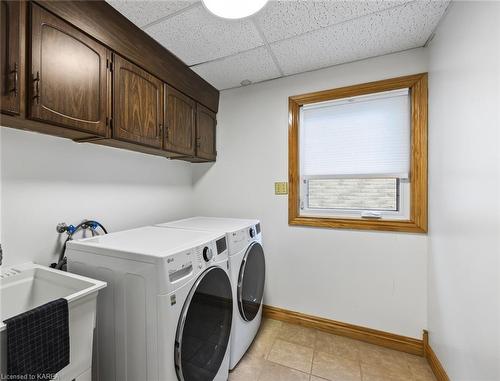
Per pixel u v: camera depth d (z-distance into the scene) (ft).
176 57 5.96
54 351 2.79
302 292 6.96
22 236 4.16
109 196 5.70
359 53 5.89
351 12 4.48
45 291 3.82
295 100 6.98
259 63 6.33
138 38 4.87
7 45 2.99
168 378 3.24
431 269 5.38
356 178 6.49
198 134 7.14
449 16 4.39
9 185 4.00
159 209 7.20
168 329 3.23
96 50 4.10
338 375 5.03
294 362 5.40
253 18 4.61
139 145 5.32
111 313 3.69
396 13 4.51
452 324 4.33
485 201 3.33
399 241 5.89
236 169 7.91
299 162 7.16
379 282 6.09
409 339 5.73
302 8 4.36
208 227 5.65
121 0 4.08
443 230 4.74
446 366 4.57
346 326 6.38
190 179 8.55
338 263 6.54
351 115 6.54
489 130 3.23
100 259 3.81
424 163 5.58
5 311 3.59
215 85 7.64
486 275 3.31
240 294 5.07
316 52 5.83
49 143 4.50
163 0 4.11
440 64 4.83
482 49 3.36
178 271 3.51
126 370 3.55
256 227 6.44
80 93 3.85
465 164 3.86
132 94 4.84
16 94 3.06
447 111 4.52
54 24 3.46
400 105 6.03
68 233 4.70
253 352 5.72
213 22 4.71
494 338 3.14
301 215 7.13
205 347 4.05
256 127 7.57
